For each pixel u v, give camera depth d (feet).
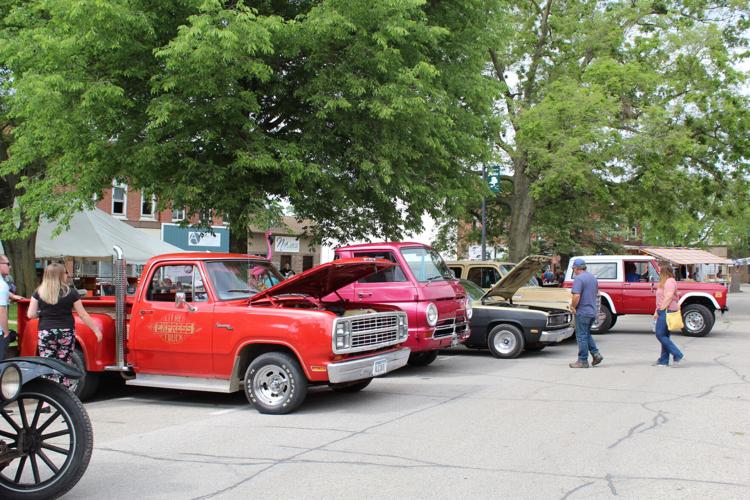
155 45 37.37
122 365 28.60
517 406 27.02
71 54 35.81
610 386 31.73
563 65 87.25
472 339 44.80
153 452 20.44
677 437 21.61
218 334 26.99
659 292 39.14
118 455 20.15
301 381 25.93
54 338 25.26
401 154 41.63
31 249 65.77
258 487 16.85
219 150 40.29
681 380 33.30
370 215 52.13
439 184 47.34
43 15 43.75
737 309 101.40
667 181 81.61
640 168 82.84
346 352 25.88
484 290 50.93
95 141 37.78
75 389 29.22
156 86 35.99
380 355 27.55
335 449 20.47
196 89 35.60
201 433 23.03
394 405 27.73
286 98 42.91
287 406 25.89
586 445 20.63
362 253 37.83
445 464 18.65
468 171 54.34
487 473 17.78
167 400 30.17
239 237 43.93
